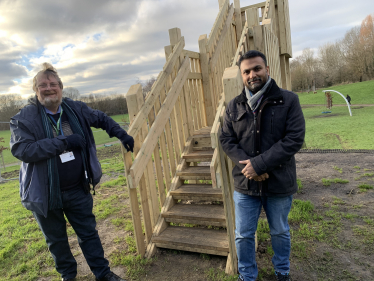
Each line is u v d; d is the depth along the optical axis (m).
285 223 1.91
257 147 1.78
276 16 5.64
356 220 3.01
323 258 2.37
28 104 2.07
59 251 2.27
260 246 2.64
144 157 2.68
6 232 3.58
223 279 2.21
